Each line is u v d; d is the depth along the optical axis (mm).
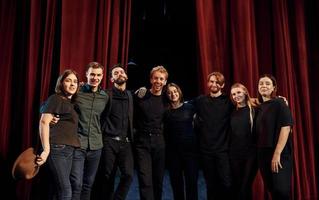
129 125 2479
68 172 2178
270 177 2357
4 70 3070
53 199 2230
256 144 2477
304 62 3301
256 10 3424
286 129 2252
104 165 2432
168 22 4160
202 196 3160
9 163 3041
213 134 2537
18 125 3107
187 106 2600
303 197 3168
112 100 2451
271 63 3336
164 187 3447
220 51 3260
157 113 2516
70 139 2205
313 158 3229
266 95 2436
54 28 3121
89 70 2373
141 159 2498
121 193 2420
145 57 4402
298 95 3297
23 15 3189
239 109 2535
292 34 3398
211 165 2547
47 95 2988
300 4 3373
